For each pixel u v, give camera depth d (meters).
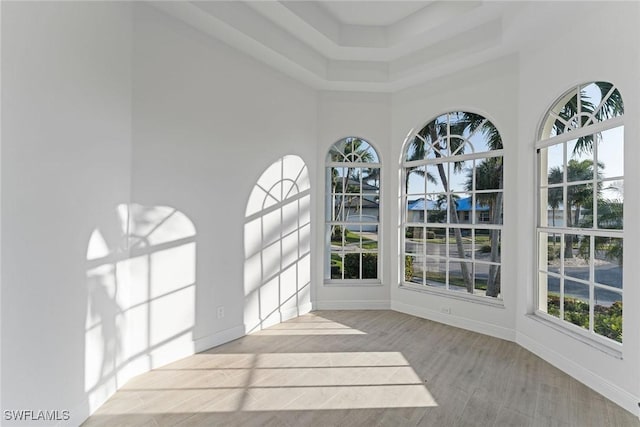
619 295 2.56
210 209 3.34
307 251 4.60
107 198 2.36
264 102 3.94
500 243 3.88
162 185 2.92
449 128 4.36
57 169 1.85
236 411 2.27
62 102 1.89
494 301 3.88
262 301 3.94
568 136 3.01
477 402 2.41
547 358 3.11
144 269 2.80
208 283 3.33
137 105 2.72
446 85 4.27
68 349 1.96
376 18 4.02
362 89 4.75
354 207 4.93
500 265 3.86
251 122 3.78
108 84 2.35
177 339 3.07
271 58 3.82
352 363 3.04
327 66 4.46
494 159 3.94
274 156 4.08
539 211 3.43
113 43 2.41
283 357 3.16
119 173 2.51
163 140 2.93
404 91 4.72
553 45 3.12
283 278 4.23
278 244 4.15
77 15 2.01
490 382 2.71
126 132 2.60
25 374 1.64
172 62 2.99
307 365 2.99
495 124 3.85
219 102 3.42
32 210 1.68
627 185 2.41
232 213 3.57
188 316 3.16
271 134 4.04
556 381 2.74
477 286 4.07
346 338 3.66
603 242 2.70
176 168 3.03
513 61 3.67
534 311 3.43
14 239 1.57
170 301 3.01
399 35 4.06
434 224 4.48
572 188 3.03
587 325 2.84
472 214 4.14
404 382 2.70
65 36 1.91
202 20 3.07
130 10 2.64
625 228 2.42
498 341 3.61
